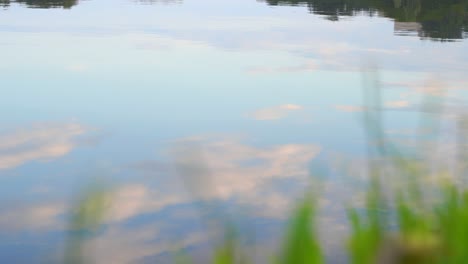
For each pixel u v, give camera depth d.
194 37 22.92
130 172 7.66
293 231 0.71
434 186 1.03
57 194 6.94
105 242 5.36
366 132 1.07
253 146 9.37
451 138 2.00
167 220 5.93
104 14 29.95
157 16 30.20
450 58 18.19
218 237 0.81
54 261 0.79
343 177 1.19
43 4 33.19
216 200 0.82
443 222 0.90
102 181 0.66
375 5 37.12
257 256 0.79
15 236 5.45
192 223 5.71
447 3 34.88
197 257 0.86
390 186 0.99
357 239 0.86
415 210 0.94
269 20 29.36
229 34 23.77
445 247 0.71
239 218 0.84
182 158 0.84
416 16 31.23
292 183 6.41
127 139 9.77
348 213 0.91
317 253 0.70
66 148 9.16
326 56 18.88
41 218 5.94
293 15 32.12
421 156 1.11
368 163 1.04
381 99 1.08
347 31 24.94
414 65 16.83
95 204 0.65
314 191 0.75
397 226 0.86
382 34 23.98
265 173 7.28
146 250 5.17
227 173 7.43
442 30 26.14
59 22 26.19
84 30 24.06
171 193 6.73
